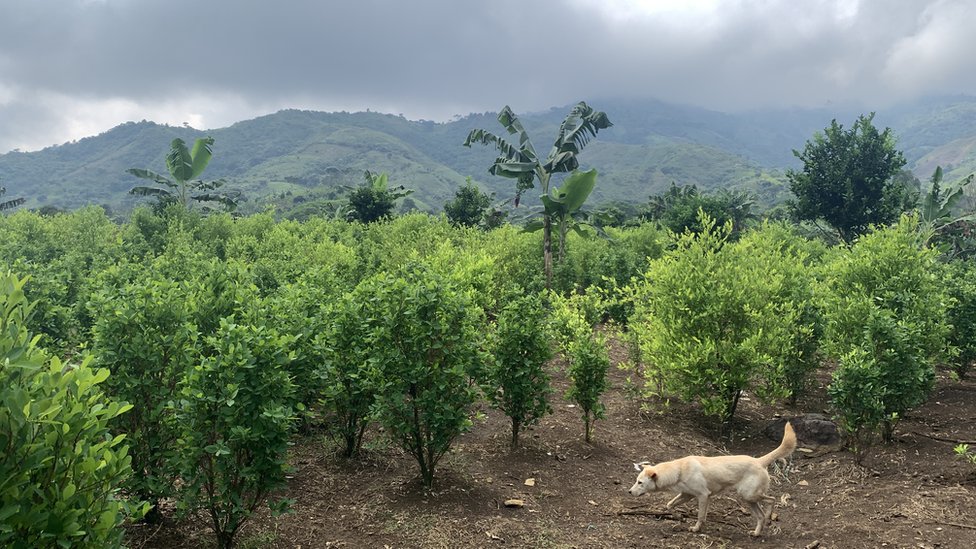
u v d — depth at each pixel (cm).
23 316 254
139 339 441
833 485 652
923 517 544
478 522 513
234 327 412
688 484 530
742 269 879
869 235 1059
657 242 2394
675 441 798
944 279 1088
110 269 759
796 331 947
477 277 1051
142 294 486
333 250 1490
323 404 649
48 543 238
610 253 2058
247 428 391
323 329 630
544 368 863
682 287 852
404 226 2183
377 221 2883
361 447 675
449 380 549
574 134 1866
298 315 602
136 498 451
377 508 529
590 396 743
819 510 585
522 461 683
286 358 417
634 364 1071
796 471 707
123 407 275
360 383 566
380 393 554
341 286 931
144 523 461
